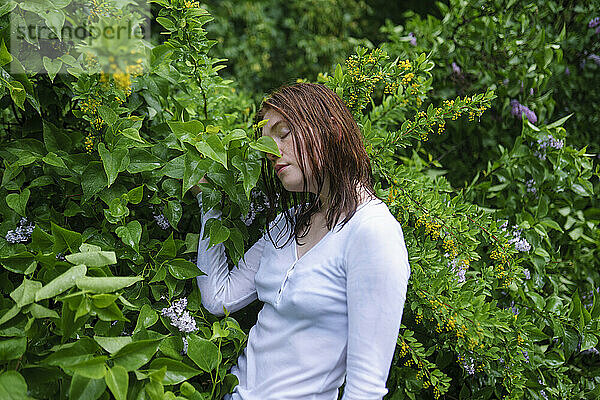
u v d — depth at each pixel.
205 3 4.80
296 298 1.16
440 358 1.62
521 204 2.00
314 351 1.17
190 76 1.48
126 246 1.33
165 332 1.34
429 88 1.75
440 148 2.37
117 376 1.03
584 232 2.05
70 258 1.09
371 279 1.10
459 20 2.29
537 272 1.83
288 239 1.28
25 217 1.30
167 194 1.42
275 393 1.18
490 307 1.60
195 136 1.20
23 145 1.35
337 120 1.22
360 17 5.08
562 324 1.74
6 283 1.27
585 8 2.27
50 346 1.16
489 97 1.64
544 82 2.19
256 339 1.28
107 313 1.07
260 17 4.94
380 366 1.10
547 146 1.93
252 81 4.85
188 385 1.17
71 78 1.42
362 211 1.17
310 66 4.88
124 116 1.47
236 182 1.31
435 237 1.61
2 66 1.28
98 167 1.30
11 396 0.98
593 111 2.36
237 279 1.39
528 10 2.24
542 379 1.67
